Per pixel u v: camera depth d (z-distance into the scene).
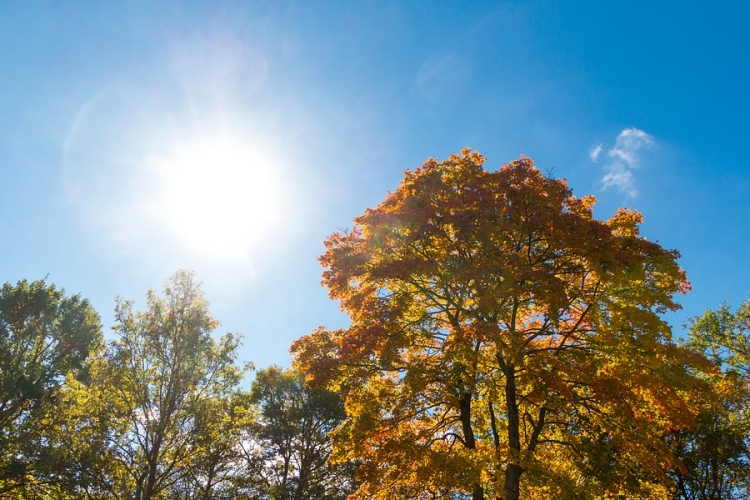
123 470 18.36
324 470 29.56
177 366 19.73
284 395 31.89
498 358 13.88
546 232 13.47
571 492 11.35
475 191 14.13
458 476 11.27
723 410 21.34
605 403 12.72
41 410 23.02
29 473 20.66
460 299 13.45
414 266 13.29
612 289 13.00
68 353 27.64
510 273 12.52
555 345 15.02
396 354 12.98
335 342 14.27
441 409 15.02
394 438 13.38
